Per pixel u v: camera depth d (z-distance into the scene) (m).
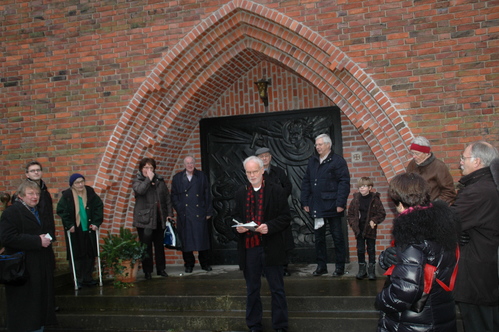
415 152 5.31
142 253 7.28
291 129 8.46
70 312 6.50
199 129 8.92
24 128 8.36
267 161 6.85
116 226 8.27
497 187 3.63
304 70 7.58
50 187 8.24
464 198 3.71
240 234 5.09
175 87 8.06
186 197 7.72
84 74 8.14
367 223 6.48
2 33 8.45
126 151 8.09
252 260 5.04
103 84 8.06
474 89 6.57
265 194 4.96
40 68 8.30
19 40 8.38
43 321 4.87
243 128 8.72
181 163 9.02
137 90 7.92
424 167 5.37
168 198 7.69
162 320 6.05
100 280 7.22
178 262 8.91
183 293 6.45
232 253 8.77
